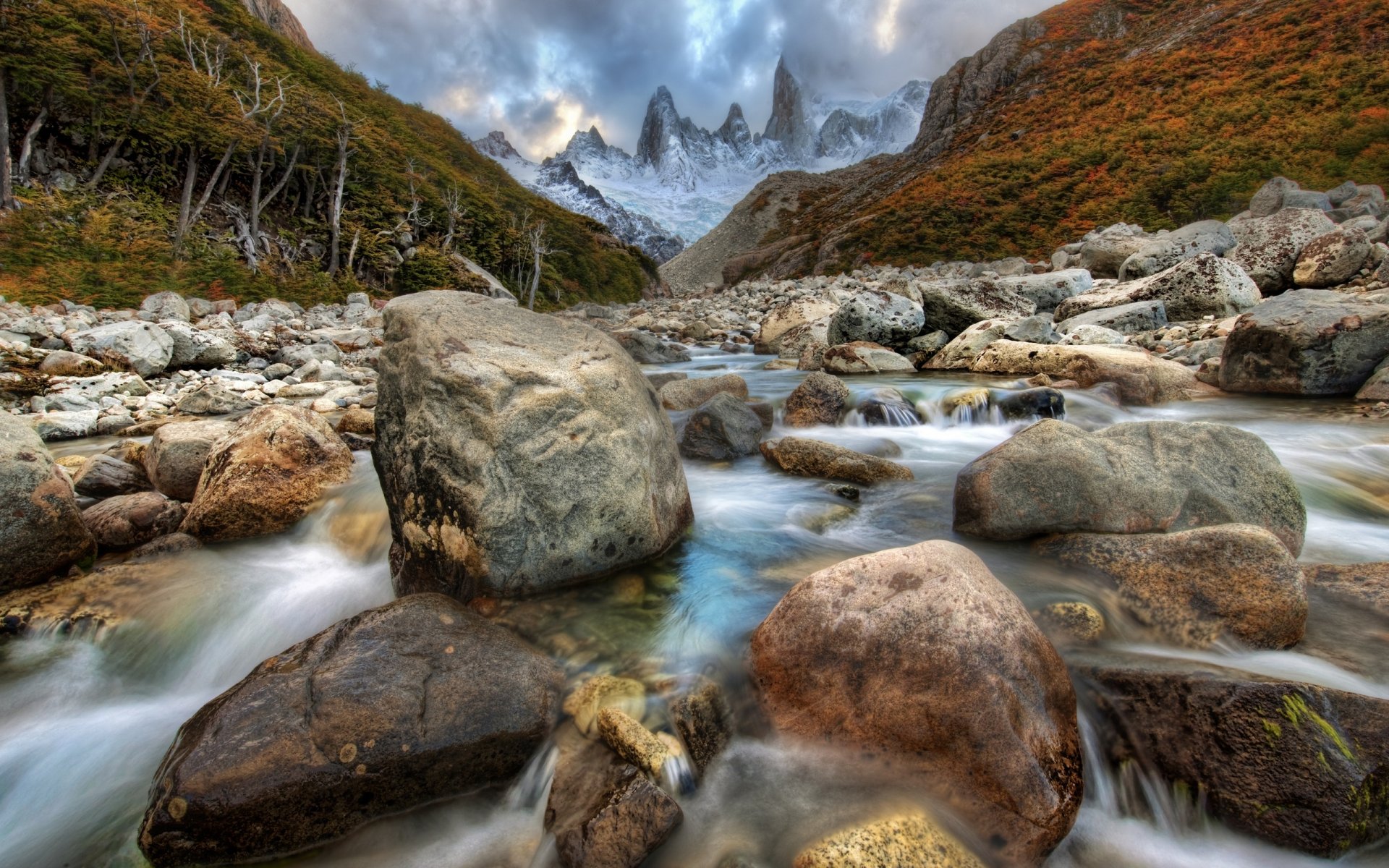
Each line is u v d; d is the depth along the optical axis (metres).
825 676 2.33
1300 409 6.93
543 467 3.07
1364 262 11.25
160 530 4.16
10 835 2.24
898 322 11.89
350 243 28.34
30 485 3.38
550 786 2.19
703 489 4.95
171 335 10.47
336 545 4.02
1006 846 1.91
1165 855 2.05
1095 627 2.75
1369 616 2.81
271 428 4.46
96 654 3.06
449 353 3.15
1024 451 3.68
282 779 2.02
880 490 4.86
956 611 2.25
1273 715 2.06
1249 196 28.66
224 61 28.88
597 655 2.71
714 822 2.04
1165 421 3.83
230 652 3.14
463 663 2.46
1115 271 19.23
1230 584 2.76
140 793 2.35
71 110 22.56
